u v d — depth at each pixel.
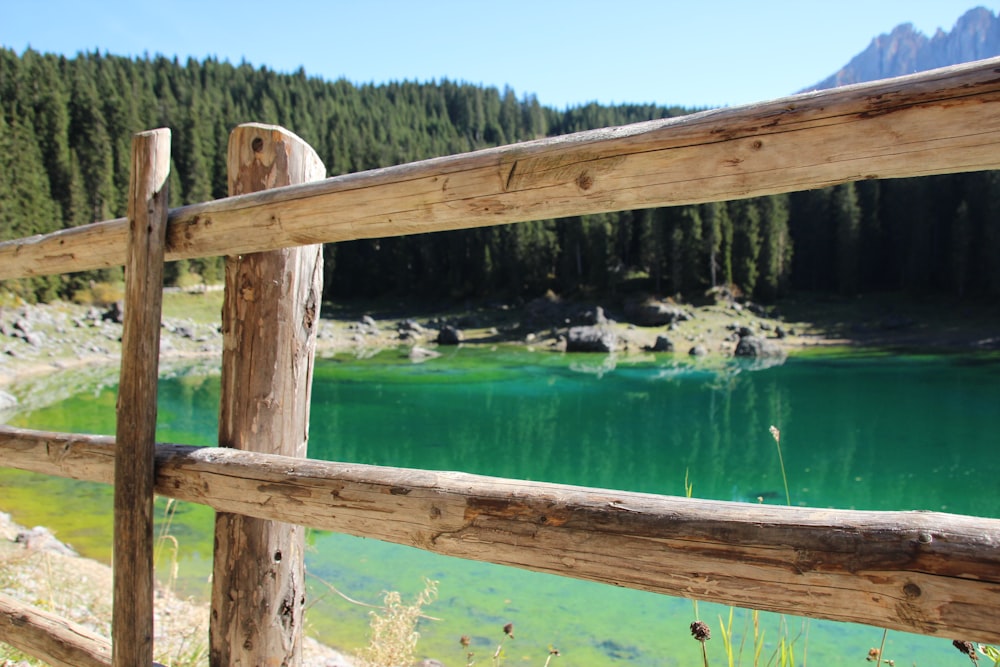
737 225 42.38
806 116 1.03
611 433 12.88
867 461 10.34
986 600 0.86
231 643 1.73
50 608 3.79
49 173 46.41
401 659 3.22
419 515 1.33
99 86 58.09
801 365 24.64
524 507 1.22
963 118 0.93
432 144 72.44
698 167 1.12
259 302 1.72
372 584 5.22
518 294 48.16
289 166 1.75
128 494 1.75
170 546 5.98
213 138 59.00
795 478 9.42
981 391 17.59
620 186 1.19
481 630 4.47
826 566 0.96
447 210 1.38
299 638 1.81
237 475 1.61
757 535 1.02
